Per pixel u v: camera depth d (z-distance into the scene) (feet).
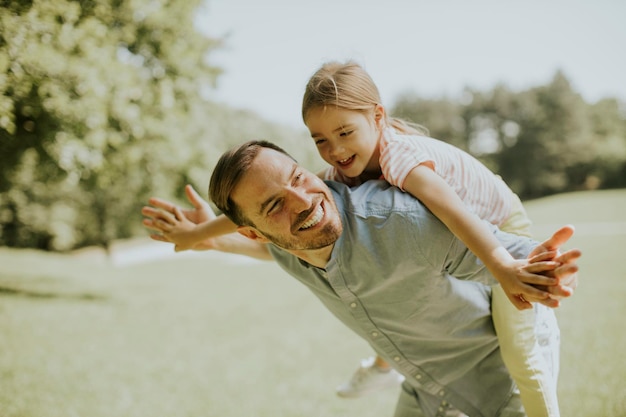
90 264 63.26
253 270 56.65
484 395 7.49
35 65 20.80
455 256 5.95
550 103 188.96
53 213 92.32
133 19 33.88
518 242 5.69
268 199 5.78
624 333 19.53
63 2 21.01
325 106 7.02
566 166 185.37
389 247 6.06
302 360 20.48
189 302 35.99
